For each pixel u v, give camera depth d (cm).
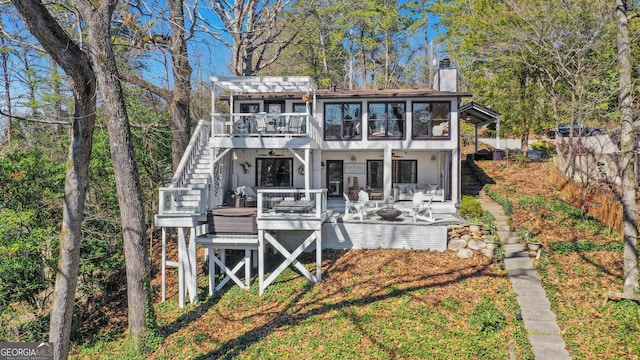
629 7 1449
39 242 1270
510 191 1948
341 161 2103
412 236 1449
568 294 1073
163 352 1059
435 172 2055
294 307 1157
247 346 1002
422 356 880
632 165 1020
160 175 2061
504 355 861
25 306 1399
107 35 1045
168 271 1650
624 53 1034
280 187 2017
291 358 932
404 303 1093
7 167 1362
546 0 2092
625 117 1033
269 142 1585
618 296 998
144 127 1683
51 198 1442
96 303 1522
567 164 1939
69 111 1638
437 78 2072
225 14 2144
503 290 1109
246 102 1956
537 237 1412
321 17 2447
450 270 1259
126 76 1652
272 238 1284
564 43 2030
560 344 885
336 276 1303
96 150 1634
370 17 3550
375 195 1995
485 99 2723
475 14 2556
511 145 3616
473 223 1441
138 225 1112
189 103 1864
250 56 2217
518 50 2267
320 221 1270
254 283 1360
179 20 1631
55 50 816
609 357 837
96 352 1184
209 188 1490
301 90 1753
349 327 1016
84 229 1465
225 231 1302
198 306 1266
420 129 1872
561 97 2231
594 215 1508
